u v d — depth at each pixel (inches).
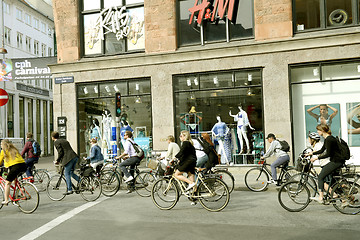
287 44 541.3
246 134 568.7
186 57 585.6
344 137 532.4
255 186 424.2
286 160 410.3
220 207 310.2
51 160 1164.5
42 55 1600.6
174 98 599.8
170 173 393.1
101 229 256.8
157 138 602.5
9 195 331.9
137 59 609.0
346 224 258.1
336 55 526.6
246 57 562.6
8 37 1346.0
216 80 581.9
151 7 609.9
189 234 237.9
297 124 553.0
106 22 645.9
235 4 577.9
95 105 645.3
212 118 585.3
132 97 625.6
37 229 261.4
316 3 545.6
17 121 1348.4
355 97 528.7
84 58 652.7
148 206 341.4
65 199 398.3
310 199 302.2
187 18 603.2
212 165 403.9
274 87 550.9
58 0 660.1
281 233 236.4
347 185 290.7
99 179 388.2
